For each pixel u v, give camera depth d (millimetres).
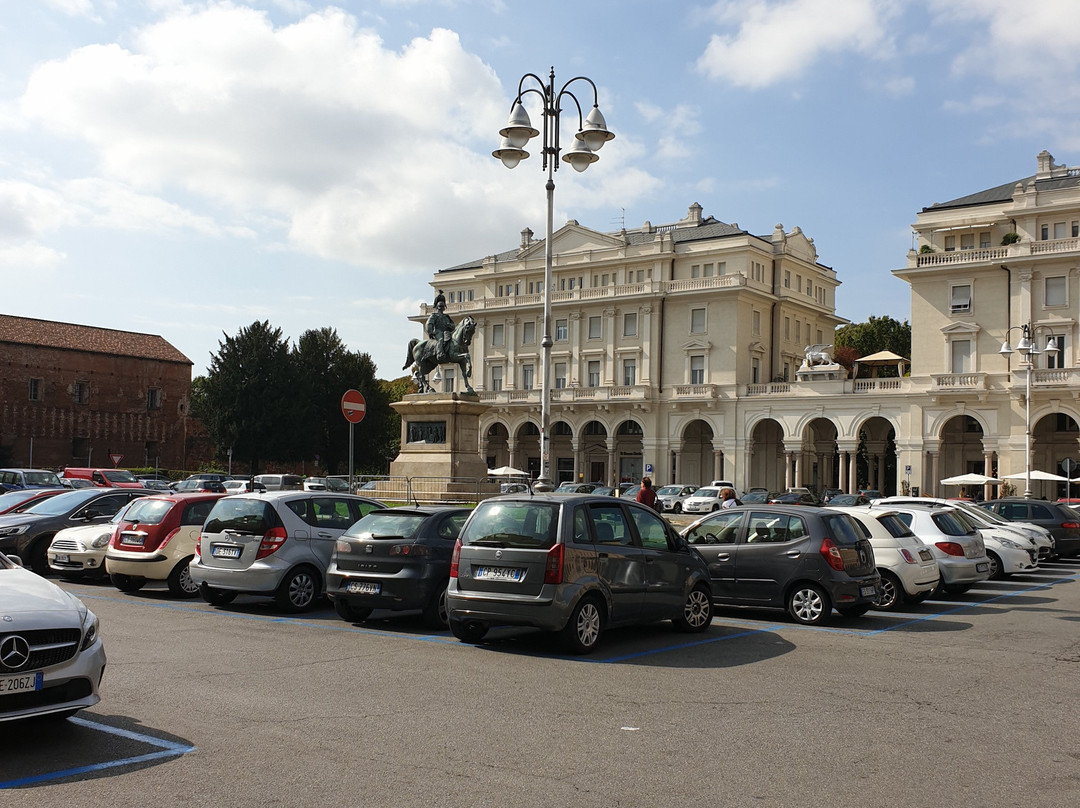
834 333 94938
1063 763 7301
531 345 83938
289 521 15344
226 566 15188
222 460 83750
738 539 15797
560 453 84312
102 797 6184
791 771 6977
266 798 6199
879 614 16625
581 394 78688
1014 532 24000
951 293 64562
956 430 67250
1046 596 19953
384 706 8797
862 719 8641
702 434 78062
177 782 6504
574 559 11797
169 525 17234
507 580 11828
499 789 6453
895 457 78188
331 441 87188
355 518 16469
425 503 30656
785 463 73250
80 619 7555
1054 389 58469
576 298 80438
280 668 10523
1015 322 61844
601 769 6945
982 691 10023
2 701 6930
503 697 9266
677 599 13422
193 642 12141
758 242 76188
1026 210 62000
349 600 13703
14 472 48000
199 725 8008
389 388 107375
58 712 7293
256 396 78938
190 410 93000
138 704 8719
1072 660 12062
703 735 7957
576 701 9148
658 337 77062
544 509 12086
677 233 81562
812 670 11047
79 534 19359
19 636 7059
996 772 7039
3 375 79000
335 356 88438
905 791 6559
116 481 51688
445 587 13703
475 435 34031
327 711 8562
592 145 22172
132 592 17688
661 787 6559
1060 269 60406
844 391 67750
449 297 91938
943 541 19141
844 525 15602
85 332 87312
